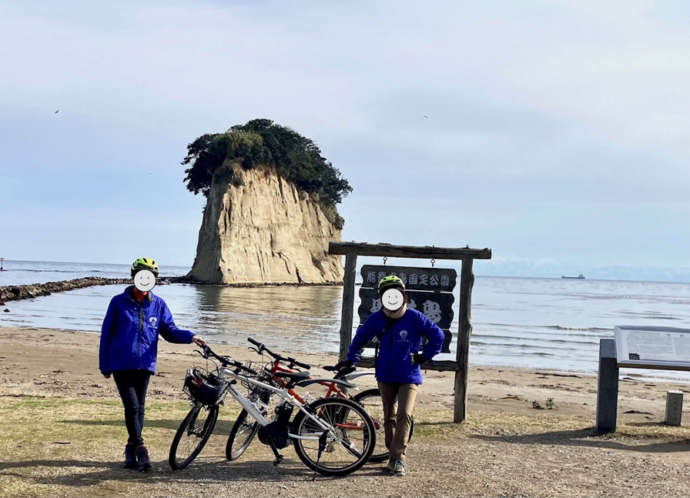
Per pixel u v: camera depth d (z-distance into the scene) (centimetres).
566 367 2612
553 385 1908
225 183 11038
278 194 12050
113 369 698
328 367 767
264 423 728
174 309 5100
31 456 741
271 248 11481
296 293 8669
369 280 1065
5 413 998
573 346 3422
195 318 4306
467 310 1033
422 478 705
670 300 11612
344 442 723
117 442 820
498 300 9538
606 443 901
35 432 865
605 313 6825
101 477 671
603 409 970
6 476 659
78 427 904
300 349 2839
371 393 805
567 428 999
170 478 679
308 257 12269
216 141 11562
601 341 991
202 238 11025
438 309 1042
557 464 776
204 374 742
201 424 738
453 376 1961
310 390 1458
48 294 6981
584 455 825
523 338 3756
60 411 1026
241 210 10956
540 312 6662
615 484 691
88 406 1087
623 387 1923
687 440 923
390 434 755
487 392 1634
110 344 705
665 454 838
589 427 1010
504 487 673
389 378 733
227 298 6956
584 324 5047
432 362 1041
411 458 798
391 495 641
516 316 5869
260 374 746
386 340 739
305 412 722
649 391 1841
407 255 1048
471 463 775
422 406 1315
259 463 754
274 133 13538
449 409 1260
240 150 11431
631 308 8181
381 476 710
